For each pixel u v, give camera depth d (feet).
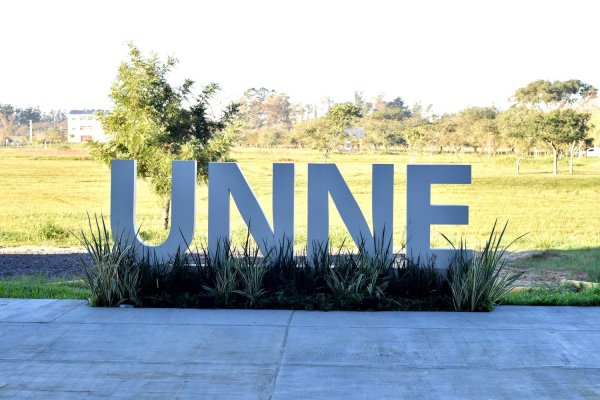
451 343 23.20
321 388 18.95
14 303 29.63
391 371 20.40
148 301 29.17
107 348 22.63
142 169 62.28
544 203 71.26
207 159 63.41
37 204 68.39
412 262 30.22
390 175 30.30
